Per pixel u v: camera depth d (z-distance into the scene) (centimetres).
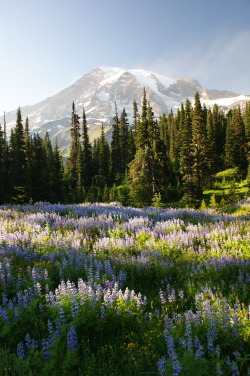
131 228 1281
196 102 5444
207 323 473
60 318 471
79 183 6397
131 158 7469
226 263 782
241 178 6762
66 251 902
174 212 1748
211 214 1739
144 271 785
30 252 893
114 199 5075
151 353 424
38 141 7431
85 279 723
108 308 519
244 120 9006
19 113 5781
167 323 471
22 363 388
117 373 386
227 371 375
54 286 683
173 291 591
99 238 1135
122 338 468
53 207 1789
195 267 803
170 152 8756
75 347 429
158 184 4512
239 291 631
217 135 8575
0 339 461
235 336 446
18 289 612
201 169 5547
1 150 5906
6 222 1263
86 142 8431
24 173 5188
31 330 479
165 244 1013
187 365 373
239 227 1236
